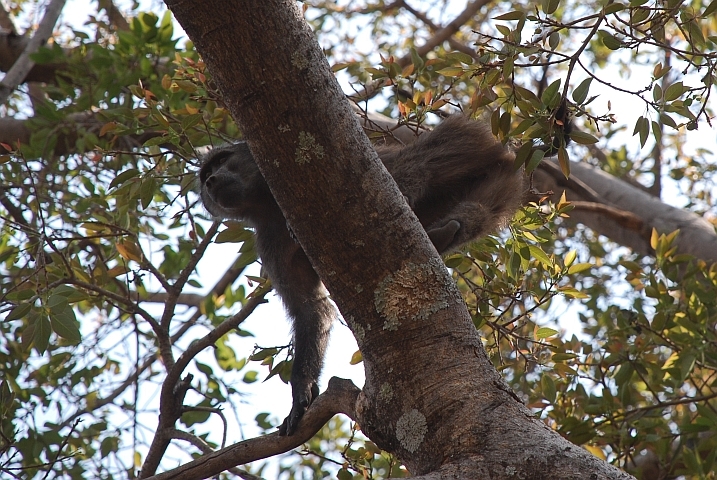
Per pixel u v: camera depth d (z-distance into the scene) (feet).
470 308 34.50
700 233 46.60
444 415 19.85
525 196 34.76
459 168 33.17
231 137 38.37
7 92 47.44
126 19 56.75
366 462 34.76
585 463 17.95
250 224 36.40
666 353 46.32
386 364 21.04
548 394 36.17
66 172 45.19
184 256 43.68
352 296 21.45
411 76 36.94
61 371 42.88
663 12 25.54
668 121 24.07
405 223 21.26
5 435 35.96
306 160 20.51
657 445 37.19
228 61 19.88
